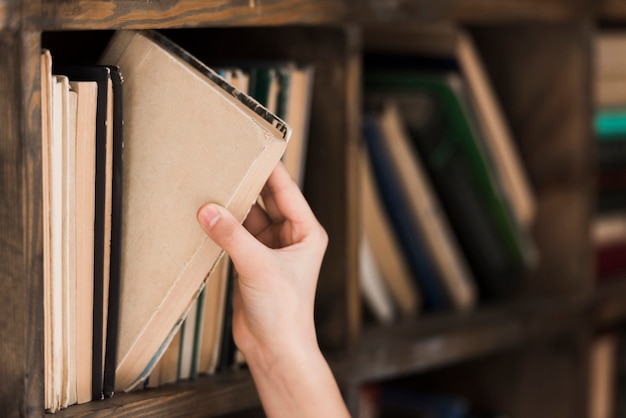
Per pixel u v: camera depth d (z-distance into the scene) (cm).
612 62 135
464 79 120
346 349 105
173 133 89
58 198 87
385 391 135
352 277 105
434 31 121
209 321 98
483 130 121
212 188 88
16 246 85
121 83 89
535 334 122
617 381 141
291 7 97
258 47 107
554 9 119
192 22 91
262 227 95
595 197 130
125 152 91
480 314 121
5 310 86
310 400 91
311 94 104
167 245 89
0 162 85
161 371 96
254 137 86
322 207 105
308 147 105
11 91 84
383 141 116
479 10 112
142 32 94
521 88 128
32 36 84
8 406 87
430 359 112
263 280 89
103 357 91
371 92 122
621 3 126
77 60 103
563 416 128
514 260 126
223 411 97
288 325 90
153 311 90
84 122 87
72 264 88
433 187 123
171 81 90
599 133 134
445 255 121
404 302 120
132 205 91
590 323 127
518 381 131
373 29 125
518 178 124
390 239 118
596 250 135
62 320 88
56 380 88
